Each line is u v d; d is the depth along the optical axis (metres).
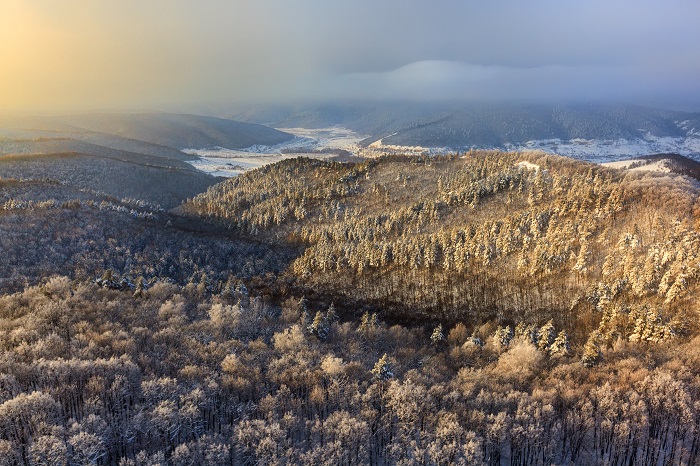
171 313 125.19
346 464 70.44
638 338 112.62
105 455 66.25
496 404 83.25
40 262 162.38
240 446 69.38
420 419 79.50
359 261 182.75
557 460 77.00
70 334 102.12
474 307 151.88
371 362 108.88
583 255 147.75
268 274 190.00
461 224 190.88
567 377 93.62
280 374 91.38
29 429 64.88
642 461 77.50
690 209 157.00
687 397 77.75
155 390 76.69
